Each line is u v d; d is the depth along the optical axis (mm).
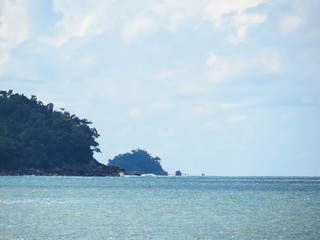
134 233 80125
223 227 86250
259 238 76000
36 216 98625
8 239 74125
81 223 89938
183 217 99688
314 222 92250
